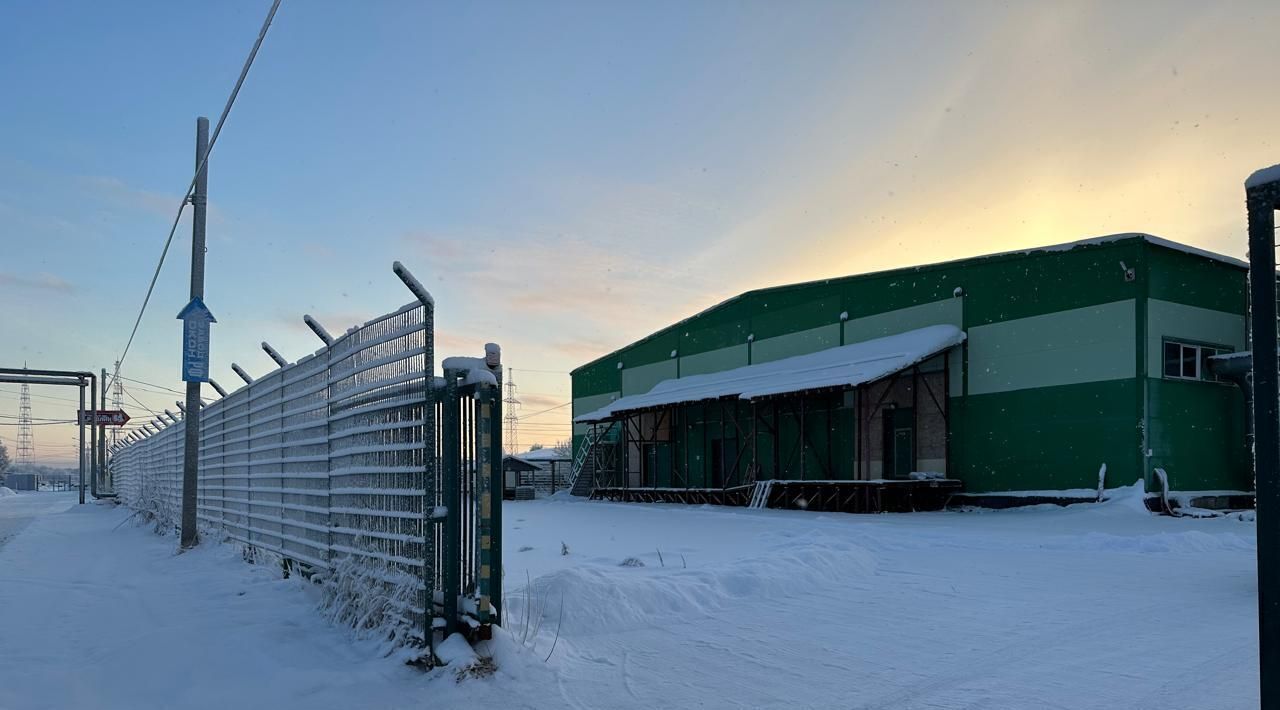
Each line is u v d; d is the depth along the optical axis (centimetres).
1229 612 734
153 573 1109
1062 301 2109
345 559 725
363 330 727
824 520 1866
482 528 585
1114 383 1986
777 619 720
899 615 734
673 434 3503
